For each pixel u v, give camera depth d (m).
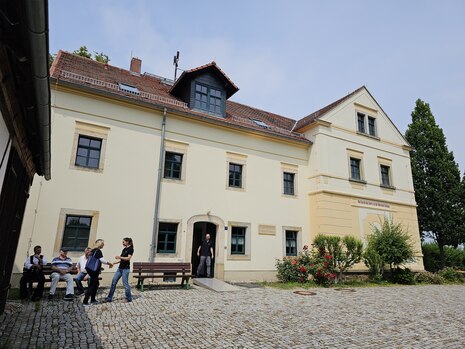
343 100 18.83
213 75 15.63
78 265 9.04
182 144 13.86
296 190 16.83
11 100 3.84
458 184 22.34
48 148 5.75
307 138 18.03
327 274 13.59
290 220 16.16
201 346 4.96
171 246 12.77
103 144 11.93
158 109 13.27
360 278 16.05
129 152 12.40
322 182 16.50
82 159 11.62
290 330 6.05
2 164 4.01
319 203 16.31
